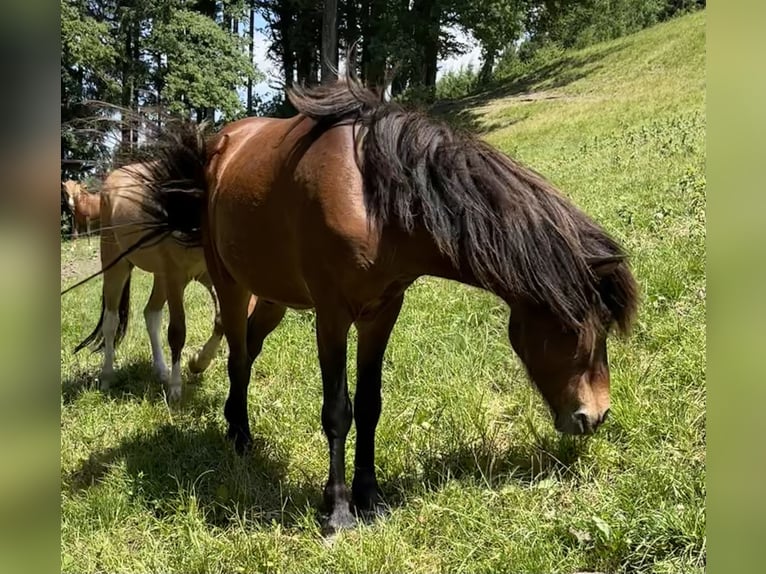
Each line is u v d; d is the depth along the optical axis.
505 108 18.69
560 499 3.13
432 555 2.86
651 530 2.67
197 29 16.52
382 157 2.82
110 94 15.52
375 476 3.35
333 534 3.06
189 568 2.91
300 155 3.06
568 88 18.98
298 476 3.63
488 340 4.69
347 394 3.13
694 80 14.42
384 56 21.55
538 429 3.67
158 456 3.89
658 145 9.63
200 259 4.85
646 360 3.99
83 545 3.10
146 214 4.67
